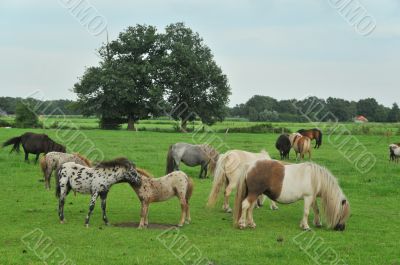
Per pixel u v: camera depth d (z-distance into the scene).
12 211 15.51
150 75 73.38
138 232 13.05
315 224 14.48
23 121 69.25
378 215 16.05
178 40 78.81
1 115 99.50
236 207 14.02
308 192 13.84
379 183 22.36
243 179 13.95
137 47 75.56
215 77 76.25
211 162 21.36
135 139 48.66
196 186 21.84
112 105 73.56
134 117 77.94
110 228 13.48
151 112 76.69
